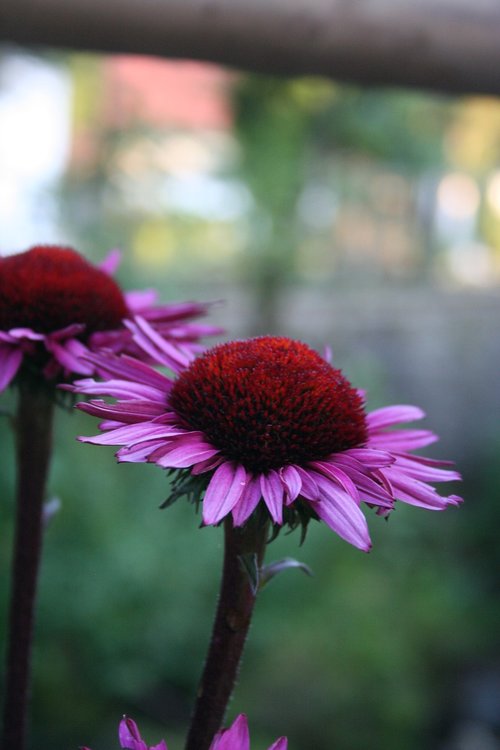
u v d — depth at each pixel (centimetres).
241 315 158
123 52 33
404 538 118
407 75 33
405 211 197
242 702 87
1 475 72
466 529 141
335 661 92
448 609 114
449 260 215
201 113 171
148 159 133
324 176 166
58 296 30
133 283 102
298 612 94
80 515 80
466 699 104
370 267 187
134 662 78
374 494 24
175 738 74
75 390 25
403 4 32
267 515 24
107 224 118
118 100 135
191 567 84
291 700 88
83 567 77
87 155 130
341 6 32
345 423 25
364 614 96
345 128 156
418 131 171
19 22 32
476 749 96
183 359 28
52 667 74
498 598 127
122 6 31
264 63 33
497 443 150
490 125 207
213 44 32
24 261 31
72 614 75
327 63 33
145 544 81
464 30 33
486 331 173
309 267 167
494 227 248
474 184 242
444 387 166
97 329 31
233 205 158
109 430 25
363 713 89
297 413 25
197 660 83
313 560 96
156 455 23
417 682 101
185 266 155
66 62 122
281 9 32
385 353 165
